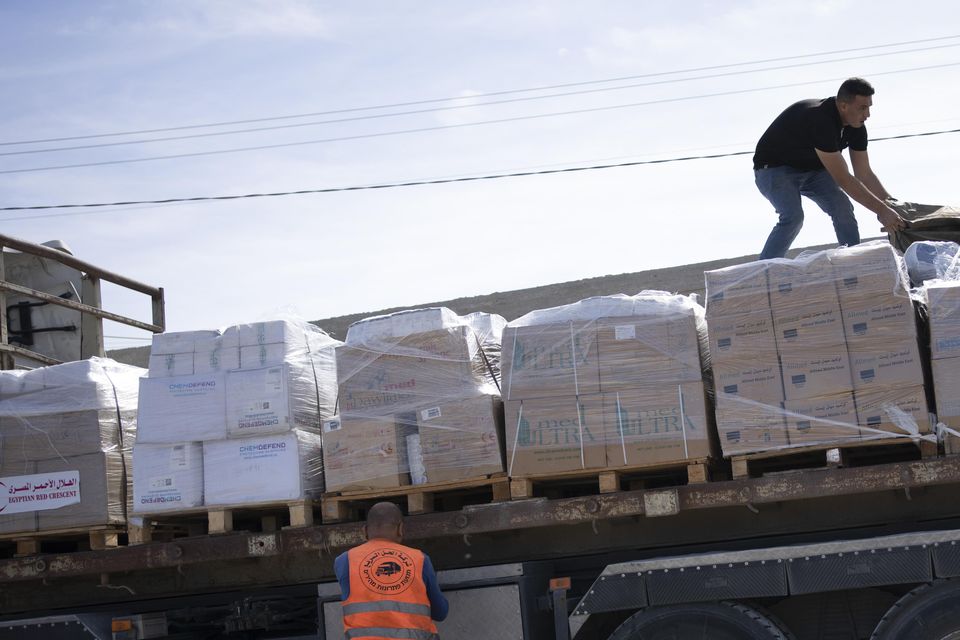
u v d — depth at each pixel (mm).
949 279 5348
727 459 5398
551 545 5762
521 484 5312
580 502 5238
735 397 5105
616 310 5348
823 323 5035
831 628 5156
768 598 5262
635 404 5215
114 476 5918
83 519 5816
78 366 6039
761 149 6852
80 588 6363
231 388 5672
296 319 5969
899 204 6238
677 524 5602
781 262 5164
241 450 5625
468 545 5871
